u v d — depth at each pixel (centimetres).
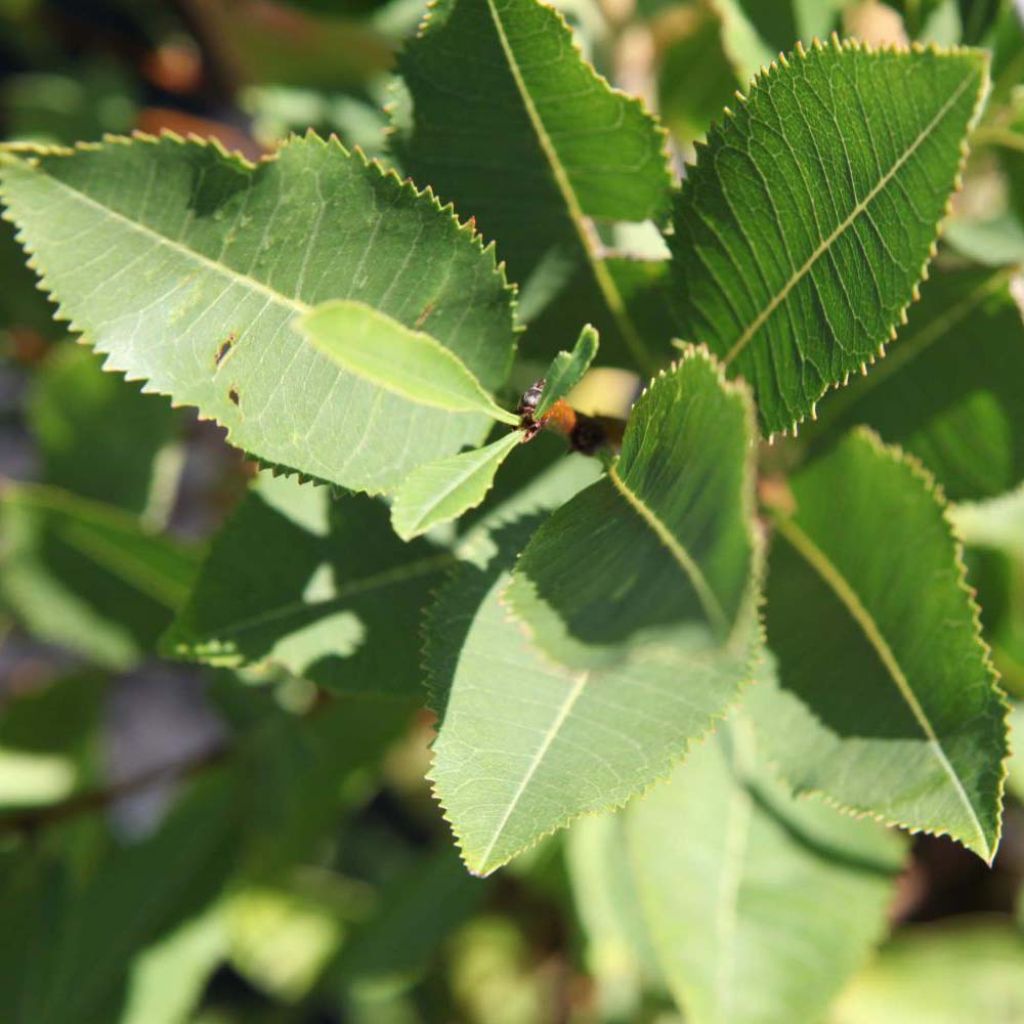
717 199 37
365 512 41
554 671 36
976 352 42
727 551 32
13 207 36
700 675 36
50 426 56
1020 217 47
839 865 47
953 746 39
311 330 33
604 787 35
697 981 46
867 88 35
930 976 66
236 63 63
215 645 41
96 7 83
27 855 55
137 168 36
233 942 77
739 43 45
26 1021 54
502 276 37
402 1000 80
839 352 36
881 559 41
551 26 38
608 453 36
